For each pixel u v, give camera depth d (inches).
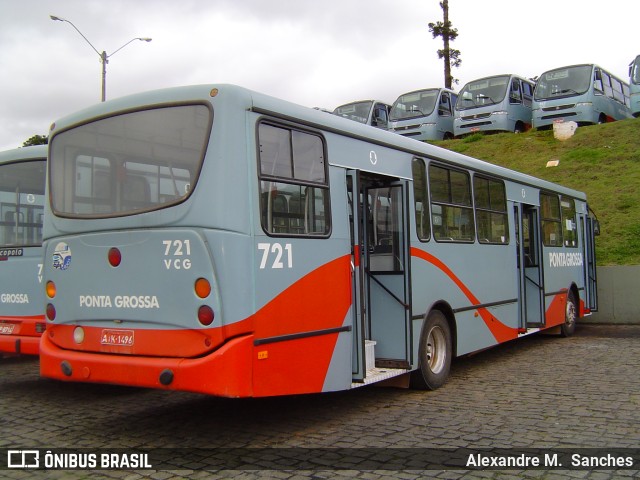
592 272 574.9
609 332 539.2
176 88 225.6
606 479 192.7
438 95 1077.1
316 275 239.9
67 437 241.9
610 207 697.0
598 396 297.1
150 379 213.5
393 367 295.4
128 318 225.9
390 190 303.7
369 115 1112.8
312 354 235.6
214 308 207.9
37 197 326.6
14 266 326.6
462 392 313.0
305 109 246.8
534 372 362.3
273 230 223.0
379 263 302.2
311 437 238.2
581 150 830.5
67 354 237.6
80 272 239.1
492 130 994.7
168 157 222.2
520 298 430.3
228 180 211.3
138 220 224.1
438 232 330.0
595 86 943.0
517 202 435.5
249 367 209.0
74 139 249.4
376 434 240.5
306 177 241.4
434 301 319.9
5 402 303.3
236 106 216.1
